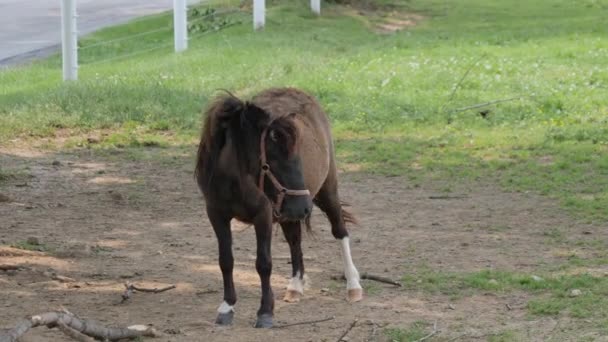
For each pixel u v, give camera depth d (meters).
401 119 19.72
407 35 31.61
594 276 10.64
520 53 26.95
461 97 21.30
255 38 29.59
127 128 19.30
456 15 37.19
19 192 14.95
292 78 23.22
